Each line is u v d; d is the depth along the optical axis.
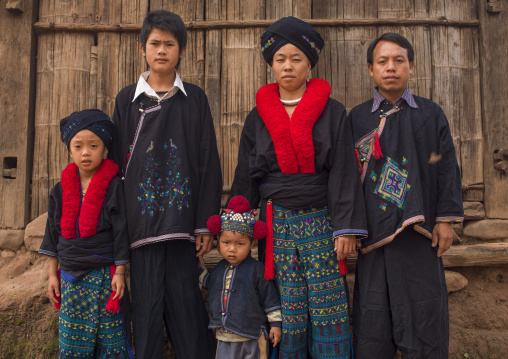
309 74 2.86
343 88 2.85
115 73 2.84
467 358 2.42
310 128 2.05
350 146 2.10
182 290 2.08
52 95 2.82
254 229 2.04
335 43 2.86
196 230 2.14
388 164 2.07
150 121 2.10
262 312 2.07
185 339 2.07
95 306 1.99
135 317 2.05
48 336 2.38
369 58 2.22
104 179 2.06
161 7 2.86
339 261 2.05
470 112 2.86
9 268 2.64
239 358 2.03
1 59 2.81
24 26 2.82
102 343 2.02
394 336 2.00
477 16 2.90
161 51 2.06
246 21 2.83
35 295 2.41
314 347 2.04
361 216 2.01
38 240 2.68
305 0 2.87
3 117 2.79
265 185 2.15
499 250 2.62
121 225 2.05
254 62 2.84
